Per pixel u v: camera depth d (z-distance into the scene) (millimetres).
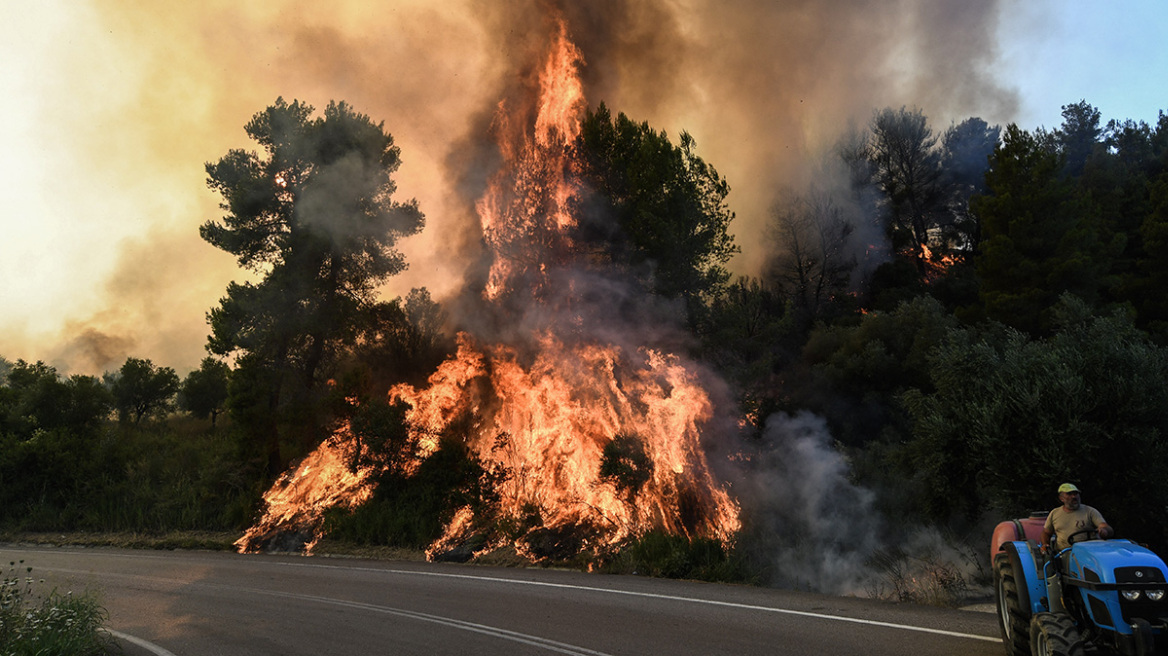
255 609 11148
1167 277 26984
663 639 8195
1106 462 10602
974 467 11781
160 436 34750
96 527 22906
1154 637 5602
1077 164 44250
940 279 35906
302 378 25375
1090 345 11234
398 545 18484
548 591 11766
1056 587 6316
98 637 9109
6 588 9383
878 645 7492
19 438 26625
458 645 8383
